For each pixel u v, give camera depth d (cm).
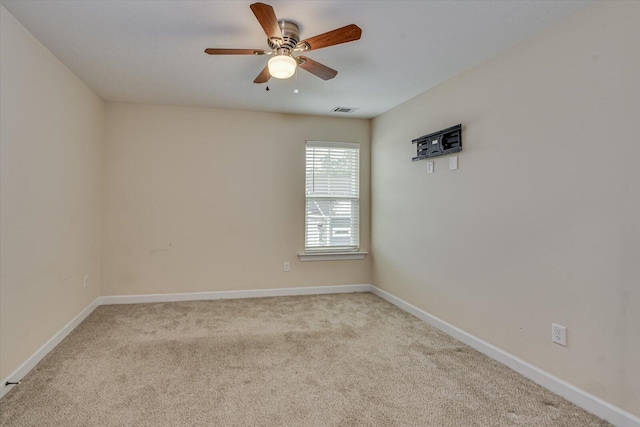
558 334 202
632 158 167
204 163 396
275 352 257
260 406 188
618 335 173
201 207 395
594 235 184
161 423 172
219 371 227
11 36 201
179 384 209
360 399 195
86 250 327
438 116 312
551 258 207
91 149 336
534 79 218
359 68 277
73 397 193
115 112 372
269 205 415
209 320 326
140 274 380
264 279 415
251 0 187
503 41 229
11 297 203
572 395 193
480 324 262
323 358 248
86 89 321
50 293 253
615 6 174
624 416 169
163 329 300
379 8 193
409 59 260
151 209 382
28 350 222
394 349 265
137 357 245
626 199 170
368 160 446
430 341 281
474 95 269
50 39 230
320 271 434
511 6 189
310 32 221
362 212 446
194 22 210
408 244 360
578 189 192
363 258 446
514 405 190
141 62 268
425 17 202
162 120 384
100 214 365
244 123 406
